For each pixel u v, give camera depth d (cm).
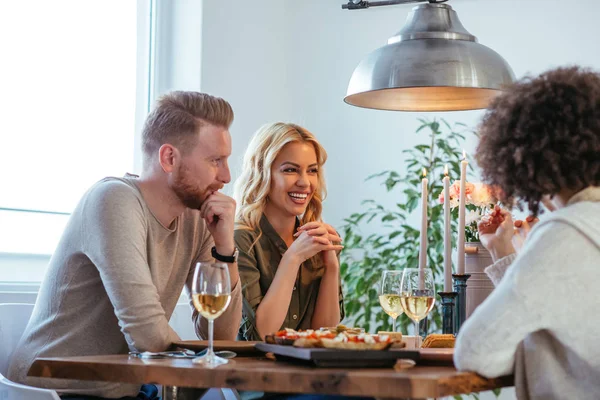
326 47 432
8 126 309
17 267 295
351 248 397
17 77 314
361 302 399
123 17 357
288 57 438
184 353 171
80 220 201
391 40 221
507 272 141
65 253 203
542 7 388
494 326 137
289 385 134
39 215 315
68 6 334
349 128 426
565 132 142
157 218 211
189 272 231
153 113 212
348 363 144
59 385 199
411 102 246
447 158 400
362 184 421
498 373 139
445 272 229
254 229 261
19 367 202
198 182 210
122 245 192
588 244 137
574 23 381
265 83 416
